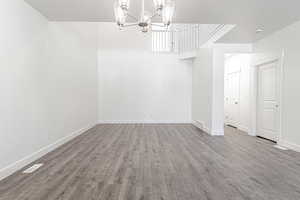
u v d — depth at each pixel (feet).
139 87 26.61
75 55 17.72
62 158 11.59
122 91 26.53
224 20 12.59
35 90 11.26
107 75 26.40
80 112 19.15
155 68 26.63
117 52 26.43
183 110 26.84
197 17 12.10
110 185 8.14
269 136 16.60
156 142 15.75
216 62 18.30
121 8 7.66
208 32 19.42
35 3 10.38
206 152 12.97
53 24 13.44
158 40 27.66
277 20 12.59
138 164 10.66
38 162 10.85
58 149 13.56
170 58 26.66
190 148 13.96
